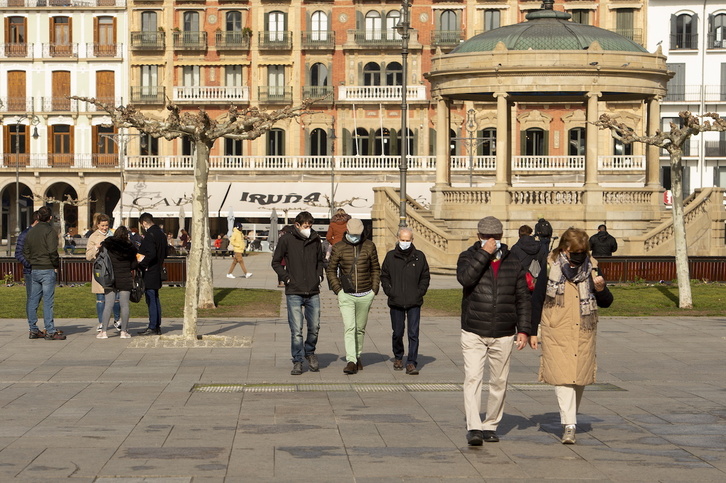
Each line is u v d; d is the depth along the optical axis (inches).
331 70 3688.5
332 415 631.8
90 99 1026.1
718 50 3659.0
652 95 2146.9
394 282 815.7
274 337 1035.9
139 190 3644.2
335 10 3678.6
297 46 3683.6
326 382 769.6
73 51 3809.1
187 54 3745.1
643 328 1111.0
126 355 899.4
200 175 995.3
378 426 597.3
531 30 2170.3
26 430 578.6
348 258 815.1
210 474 479.2
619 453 529.3
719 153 3666.3
